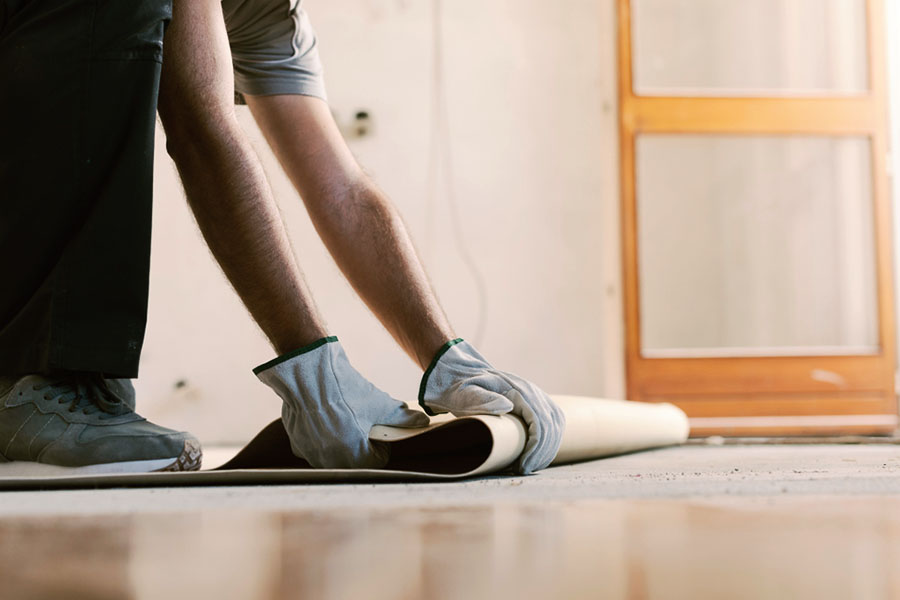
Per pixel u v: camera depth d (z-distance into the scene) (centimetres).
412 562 32
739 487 68
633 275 370
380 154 379
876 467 110
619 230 377
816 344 414
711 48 412
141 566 31
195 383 366
